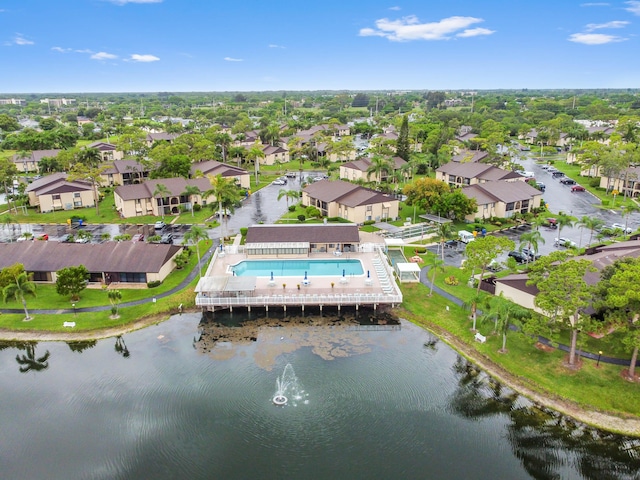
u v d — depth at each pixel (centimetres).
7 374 6044
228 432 5003
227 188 10000
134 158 18150
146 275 8219
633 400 5266
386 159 15762
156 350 6525
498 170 14462
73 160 15812
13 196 12938
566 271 5575
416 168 16288
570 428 5050
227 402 5450
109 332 6950
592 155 15900
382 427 5072
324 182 13238
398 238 10381
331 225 9662
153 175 14588
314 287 7850
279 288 7806
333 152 19362
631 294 4969
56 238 10600
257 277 8281
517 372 5856
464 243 10144
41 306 7550
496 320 6225
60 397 5581
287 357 6341
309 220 11838
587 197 14075
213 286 7431
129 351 6500
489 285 7750
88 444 4872
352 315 7444
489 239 6912
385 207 11750
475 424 5134
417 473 4494
